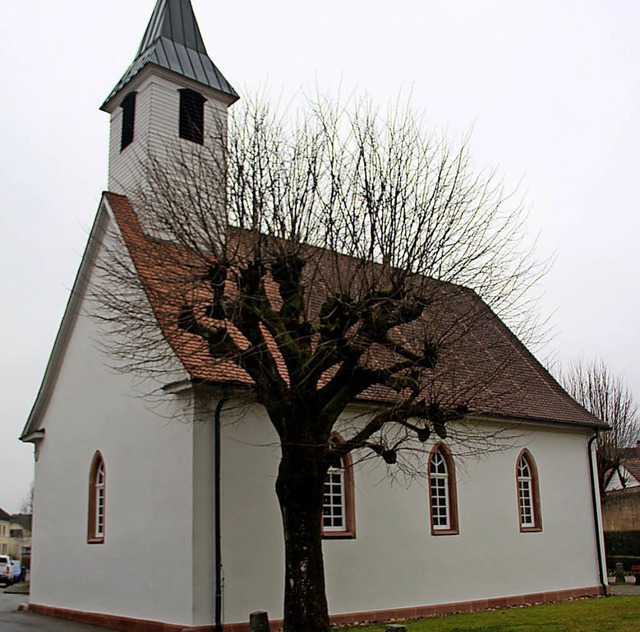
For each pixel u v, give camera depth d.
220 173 16.50
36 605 24.34
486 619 20.03
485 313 16.59
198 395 17.88
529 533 25.47
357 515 20.47
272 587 18.14
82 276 23.50
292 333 15.23
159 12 25.81
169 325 15.77
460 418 16.06
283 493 14.60
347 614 19.50
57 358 24.95
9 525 119.88
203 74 24.64
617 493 57.38
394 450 15.55
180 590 17.23
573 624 18.45
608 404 43.84
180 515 17.66
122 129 24.67
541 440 26.83
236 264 15.11
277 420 14.92
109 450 21.25
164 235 17.98
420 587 21.53
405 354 15.31
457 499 23.28
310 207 15.73
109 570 20.33
